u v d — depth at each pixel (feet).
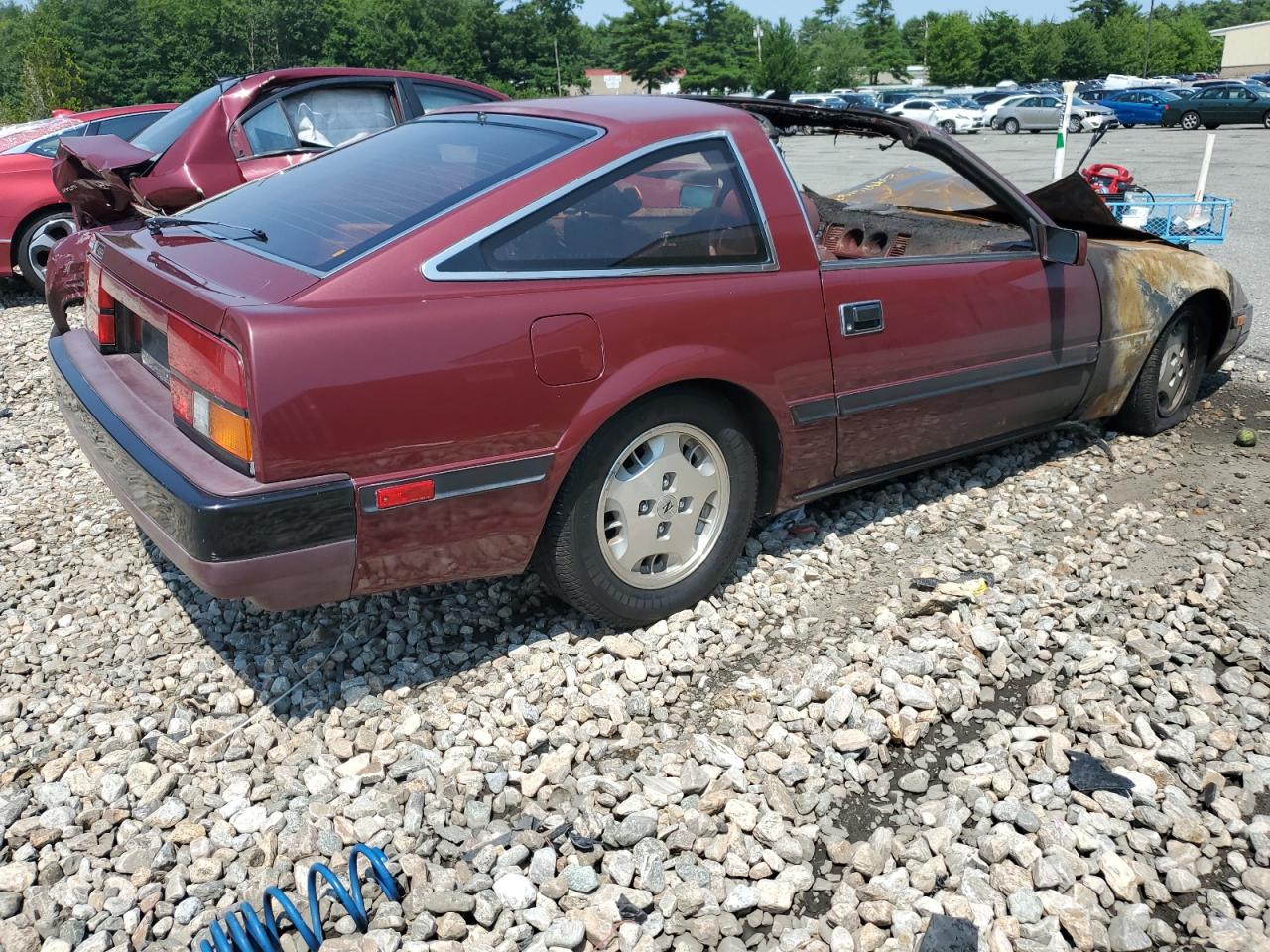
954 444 13.69
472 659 10.84
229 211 11.47
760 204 11.24
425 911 7.70
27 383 21.18
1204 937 7.62
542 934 7.54
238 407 8.54
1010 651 10.93
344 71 23.71
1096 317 14.60
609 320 9.93
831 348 11.64
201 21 248.73
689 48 299.79
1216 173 62.39
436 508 9.28
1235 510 14.20
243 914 7.59
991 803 8.86
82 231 18.44
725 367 10.68
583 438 9.86
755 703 10.05
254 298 8.86
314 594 9.09
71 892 7.94
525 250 9.73
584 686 10.32
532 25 291.99
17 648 11.28
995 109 130.21
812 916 7.89
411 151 11.42
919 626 11.37
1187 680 10.50
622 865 8.09
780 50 264.11
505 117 11.66
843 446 12.27
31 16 251.80
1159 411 16.69
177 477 8.75
